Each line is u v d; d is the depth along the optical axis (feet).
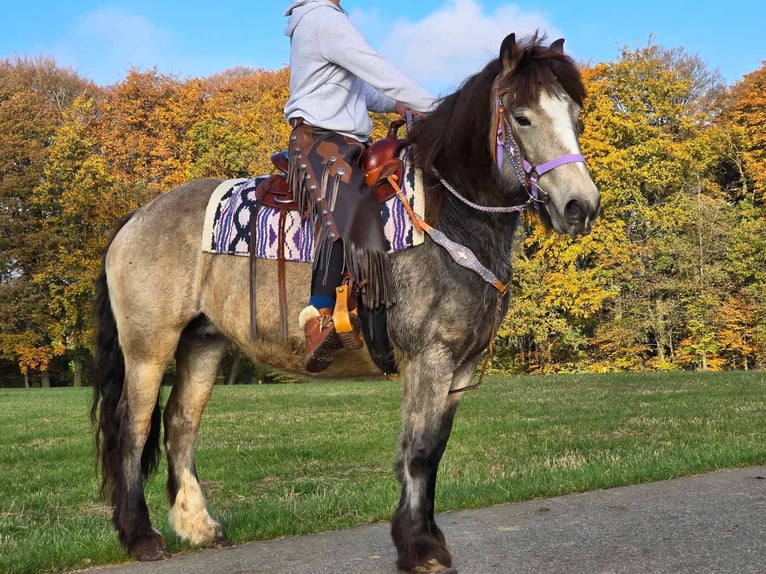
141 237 13.41
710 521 13.64
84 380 110.01
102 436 13.87
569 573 11.18
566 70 10.42
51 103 116.88
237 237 12.50
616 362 89.86
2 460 26.73
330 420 36.11
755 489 16.12
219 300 12.83
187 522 13.87
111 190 96.73
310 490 20.15
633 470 18.57
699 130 98.53
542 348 93.81
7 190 100.83
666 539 12.64
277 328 12.14
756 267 87.92
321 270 11.22
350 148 11.55
